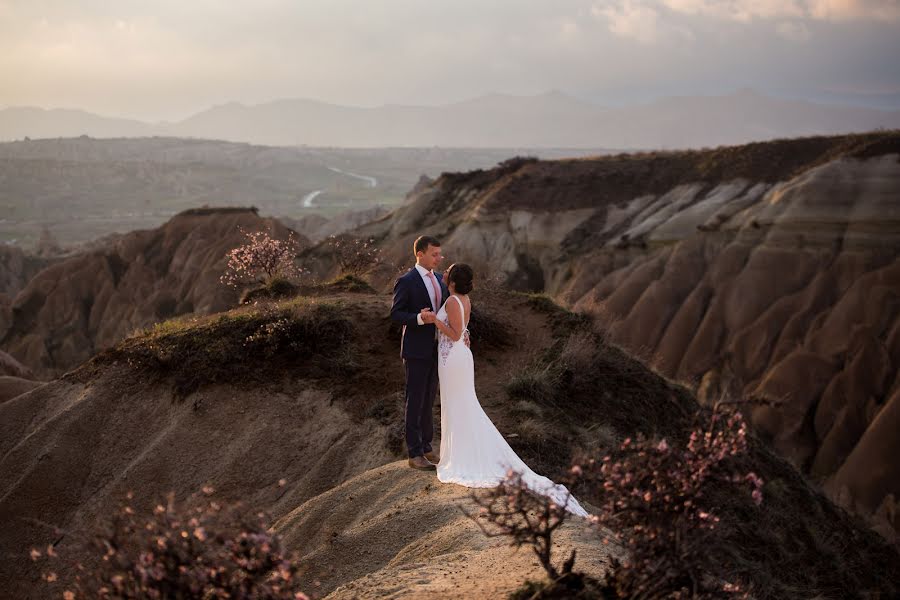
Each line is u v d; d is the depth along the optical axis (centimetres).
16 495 983
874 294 3997
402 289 674
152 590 274
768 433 3775
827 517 1135
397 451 870
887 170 4622
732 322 4506
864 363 3719
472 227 6297
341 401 1005
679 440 1027
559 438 866
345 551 602
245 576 290
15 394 1814
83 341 6569
